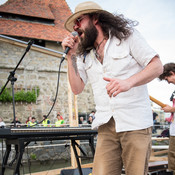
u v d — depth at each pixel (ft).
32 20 51.42
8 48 44.24
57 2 61.46
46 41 49.26
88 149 37.86
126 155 5.05
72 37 5.76
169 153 10.34
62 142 36.86
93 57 5.58
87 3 5.52
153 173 10.85
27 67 44.86
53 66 47.21
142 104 5.08
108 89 4.24
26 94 43.19
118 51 5.11
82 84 6.05
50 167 30.32
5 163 9.32
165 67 10.02
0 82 42.57
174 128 10.13
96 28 5.52
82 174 9.74
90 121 45.27
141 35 5.14
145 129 4.98
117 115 5.05
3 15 49.21
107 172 5.15
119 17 5.44
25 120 42.83
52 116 45.16
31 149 34.78
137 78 4.49
